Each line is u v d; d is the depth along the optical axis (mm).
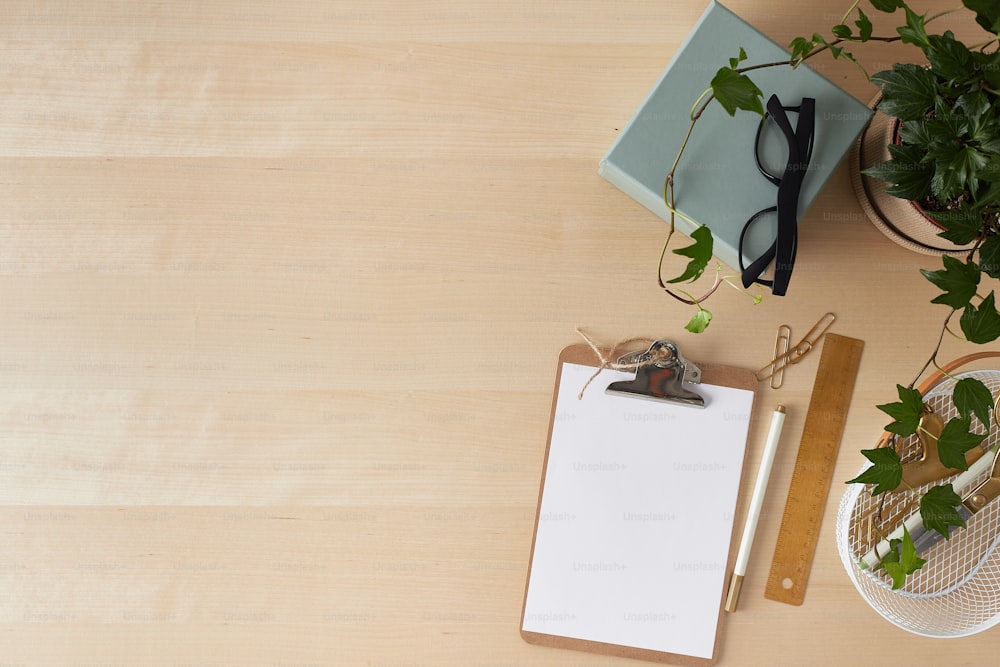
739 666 760
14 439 774
